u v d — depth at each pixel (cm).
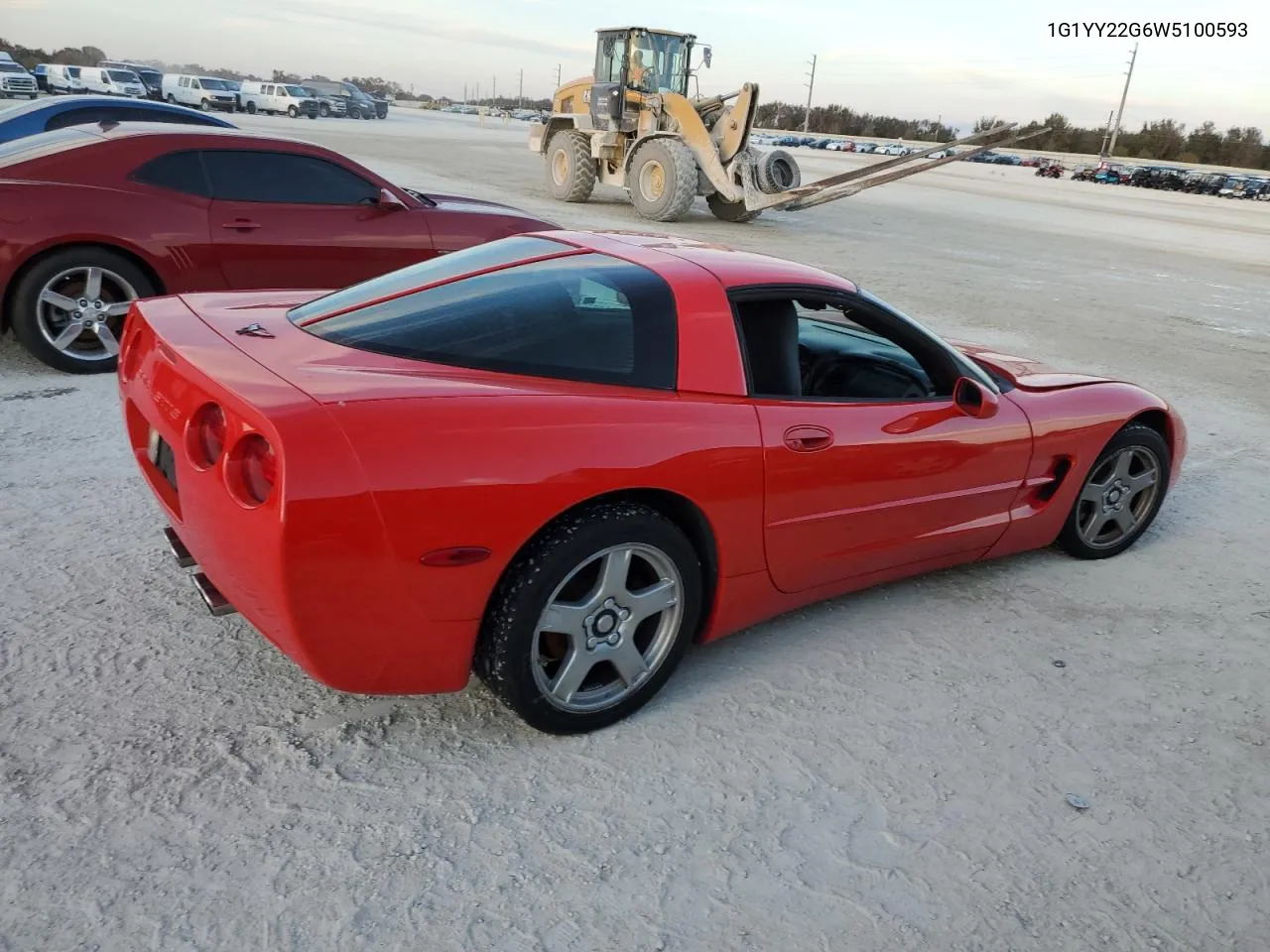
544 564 245
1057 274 1436
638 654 277
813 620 355
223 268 592
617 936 207
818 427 298
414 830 232
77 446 454
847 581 336
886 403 326
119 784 238
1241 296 1387
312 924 203
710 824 244
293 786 243
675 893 221
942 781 270
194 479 232
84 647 294
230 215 589
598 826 240
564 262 305
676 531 268
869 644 341
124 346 304
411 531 222
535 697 258
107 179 555
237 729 263
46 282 537
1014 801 265
